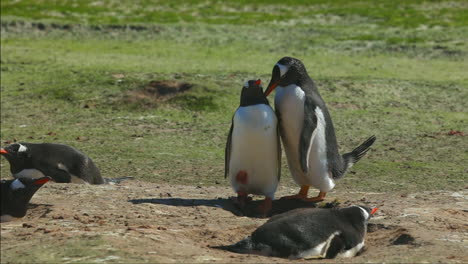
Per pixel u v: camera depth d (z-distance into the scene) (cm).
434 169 1411
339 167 1115
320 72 2464
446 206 1050
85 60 2691
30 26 3397
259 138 1023
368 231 912
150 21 3641
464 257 734
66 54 2825
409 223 924
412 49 2914
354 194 1177
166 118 1905
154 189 1159
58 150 1155
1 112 1983
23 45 3028
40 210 917
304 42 3106
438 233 855
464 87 2236
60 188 1095
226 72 2386
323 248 781
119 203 996
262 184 1062
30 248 694
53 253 679
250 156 1038
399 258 726
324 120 1073
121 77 2300
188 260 686
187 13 4072
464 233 864
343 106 2020
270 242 762
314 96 1071
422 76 2423
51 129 1791
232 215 989
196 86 2122
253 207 1082
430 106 2050
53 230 768
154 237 770
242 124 1023
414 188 1245
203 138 1711
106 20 3609
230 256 722
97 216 889
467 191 1197
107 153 1543
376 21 3684
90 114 1947
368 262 710
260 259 712
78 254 677
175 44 3098
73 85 2216
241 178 1059
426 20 3625
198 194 1140
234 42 3139
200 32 3356
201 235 847
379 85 2227
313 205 1086
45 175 1139
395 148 1614
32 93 2166
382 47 2967
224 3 4488
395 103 2072
